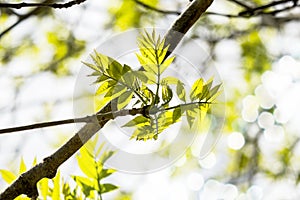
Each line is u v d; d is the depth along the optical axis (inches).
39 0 104.8
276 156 138.9
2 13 107.2
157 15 109.6
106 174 57.0
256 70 131.3
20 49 120.7
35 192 51.8
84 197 56.7
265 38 130.5
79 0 54.5
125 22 113.5
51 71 123.0
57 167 51.8
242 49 129.6
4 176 56.9
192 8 52.5
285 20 122.1
